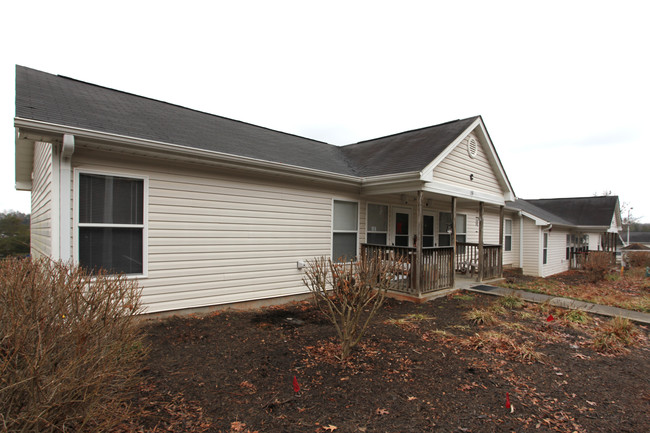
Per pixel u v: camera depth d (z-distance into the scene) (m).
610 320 6.61
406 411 3.10
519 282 12.09
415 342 4.95
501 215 11.36
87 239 5.00
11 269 2.70
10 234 20.88
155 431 2.68
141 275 5.45
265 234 7.06
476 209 13.93
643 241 47.41
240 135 8.25
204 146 6.07
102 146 4.89
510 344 4.88
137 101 7.61
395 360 4.26
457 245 12.25
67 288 2.62
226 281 6.48
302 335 5.16
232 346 4.60
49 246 5.35
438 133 9.84
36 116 4.48
